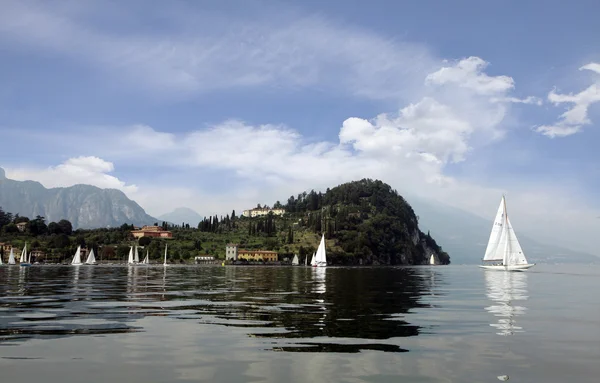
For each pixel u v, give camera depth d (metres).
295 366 17.73
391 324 27.91
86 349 20.25
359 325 27.38
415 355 19.73
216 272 136.88
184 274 114.75
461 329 26.34
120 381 15.74
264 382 15.70
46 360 18.33
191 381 15.77
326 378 16.23
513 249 132.00
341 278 100.62
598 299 46.16
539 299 46.00
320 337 23.45
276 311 33.91
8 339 22.25
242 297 45.81
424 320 29.77
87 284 65.94
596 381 16.36
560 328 27.00
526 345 22.03
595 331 26.03
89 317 29.72
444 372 17.22
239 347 20.92
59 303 38.09
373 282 81.44
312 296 47.91
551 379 16.55
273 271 160.50
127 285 63.72
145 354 19.45
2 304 37.09
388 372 17.09
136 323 27.42
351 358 19.08
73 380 15.81
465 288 63.78
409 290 59.00
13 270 147.12
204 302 40.19
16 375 16.33
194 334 23.98
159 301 40.56
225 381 15.78
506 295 51.03
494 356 19.77
